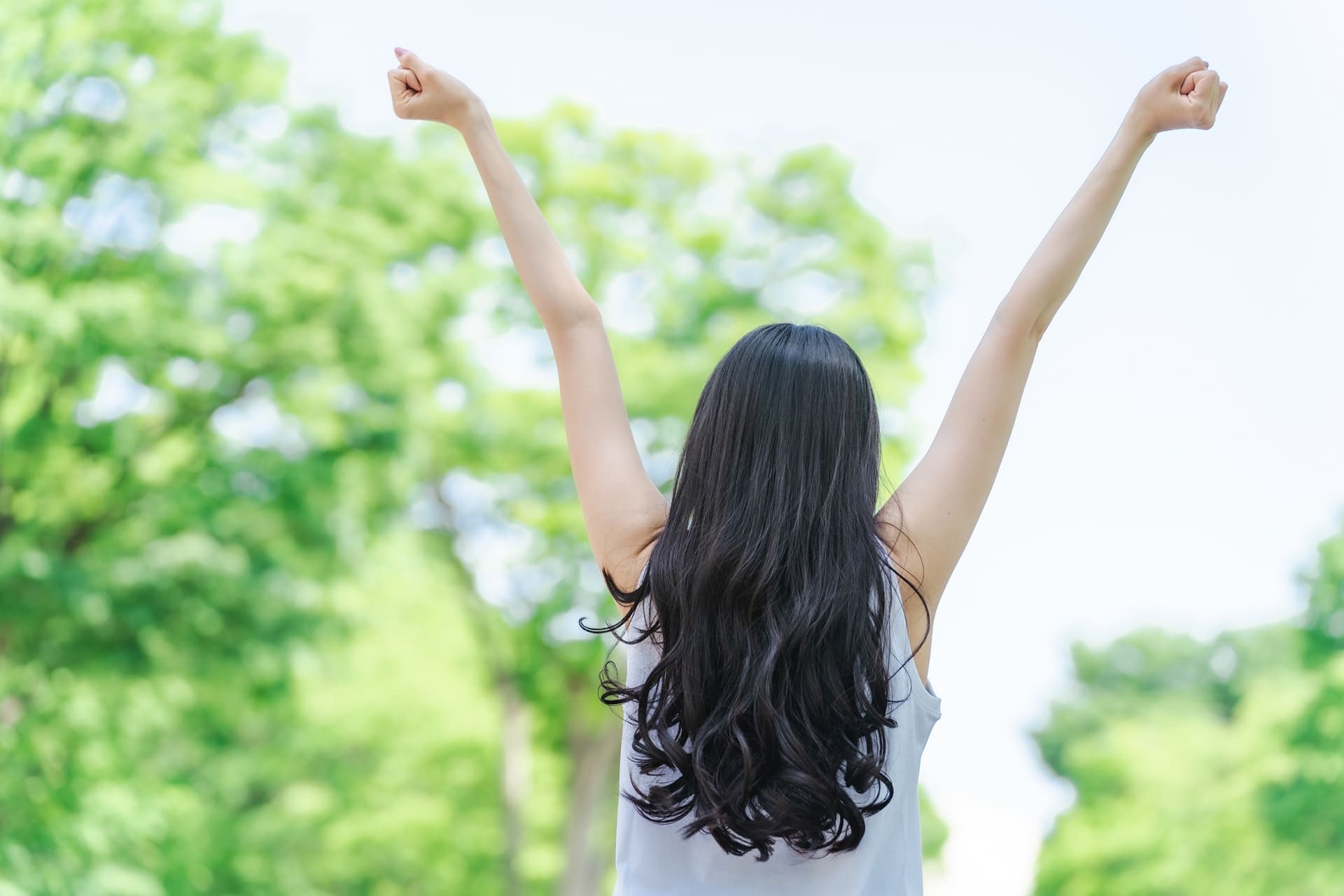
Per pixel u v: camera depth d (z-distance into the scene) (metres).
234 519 18.02
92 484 17.62
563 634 22.78
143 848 17.94
